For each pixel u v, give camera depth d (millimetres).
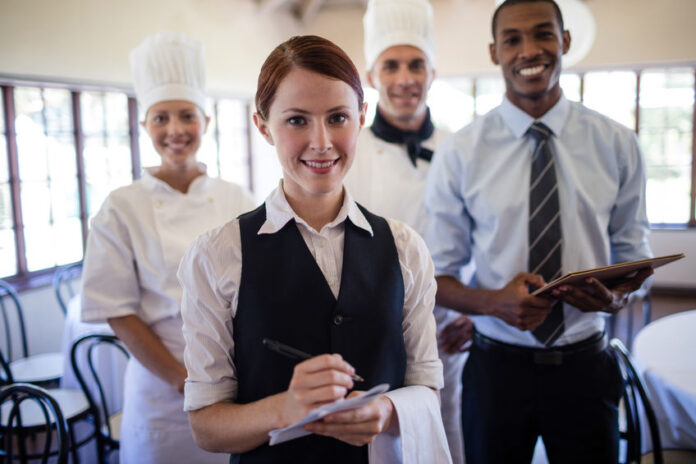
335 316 927
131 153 4766
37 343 3719
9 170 3729
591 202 1478
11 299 3521
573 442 1482
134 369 1666
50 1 3510
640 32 5637
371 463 949
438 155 1655
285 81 846
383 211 2080
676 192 5969
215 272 938
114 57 4078
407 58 1987
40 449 2787
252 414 855
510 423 1518
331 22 6703
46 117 3975
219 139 6219
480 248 1601
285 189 966
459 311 1575
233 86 5645
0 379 2670
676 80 5844
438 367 1038
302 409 772
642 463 1887
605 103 6082
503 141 1555
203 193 1790
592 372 1470
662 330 2316
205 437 905
